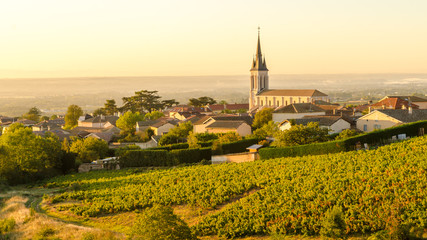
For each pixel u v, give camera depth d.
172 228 35.66
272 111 131.00
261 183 52.78
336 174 50.03
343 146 66.25
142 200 54.31
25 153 86.25
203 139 103.75
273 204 44.78
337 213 36.38
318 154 68.31
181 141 110.19
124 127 156.50
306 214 41.28
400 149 56.75
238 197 51.34
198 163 83.75
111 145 127.69
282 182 51.47
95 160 101.88
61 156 95.81
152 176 69.88
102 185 70.06
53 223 48.59
